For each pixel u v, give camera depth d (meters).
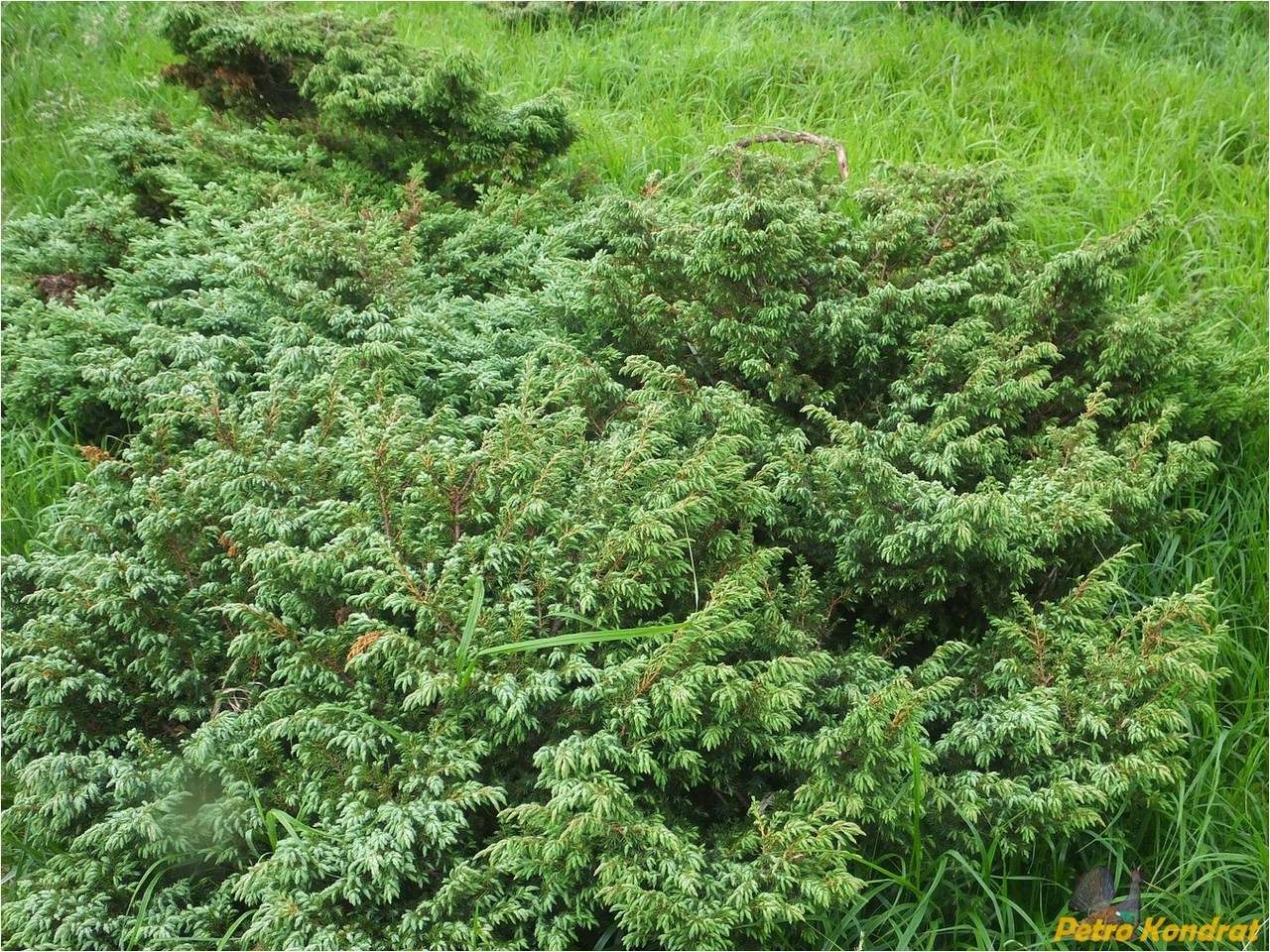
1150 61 6.65
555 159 5.23
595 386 3.14
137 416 3.53
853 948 2.29
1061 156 5.38
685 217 4.12
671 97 6.23
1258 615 3.23
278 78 5.55
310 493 2.75
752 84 6.36
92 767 2.32
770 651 2.56
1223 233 4.90
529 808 2.03
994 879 2.43
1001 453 3.07
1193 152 5.52
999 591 2.78
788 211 3.25
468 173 4.98
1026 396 3.08
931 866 2.37
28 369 3.89
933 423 3.15
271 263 3.76
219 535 2.72
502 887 2.10
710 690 2.27
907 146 5.63
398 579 2.32
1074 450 3.06
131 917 2.17
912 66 6.42
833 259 3.56
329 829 2.11
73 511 2.96
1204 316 4.02
